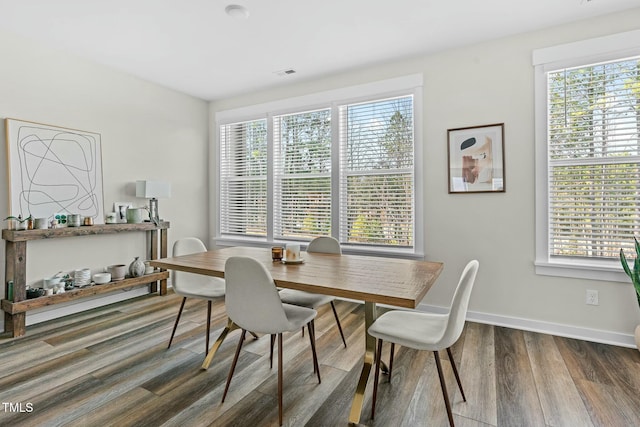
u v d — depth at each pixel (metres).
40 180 2.86
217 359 2.22
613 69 2.42
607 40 2.39
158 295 3.73
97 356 2.26
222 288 2.51
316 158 3.72
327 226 3.65
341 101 3.51
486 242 2.84
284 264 2.13
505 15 2.42
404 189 3.23
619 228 2.42
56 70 2.98
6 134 2.67
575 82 2.53
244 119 4.23
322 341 2.53
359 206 3.46
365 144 3.42
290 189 3.91
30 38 2.78
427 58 3.06
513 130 2.71
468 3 2.27
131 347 2.40
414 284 1.59
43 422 1.58
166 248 3.84
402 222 3.24
